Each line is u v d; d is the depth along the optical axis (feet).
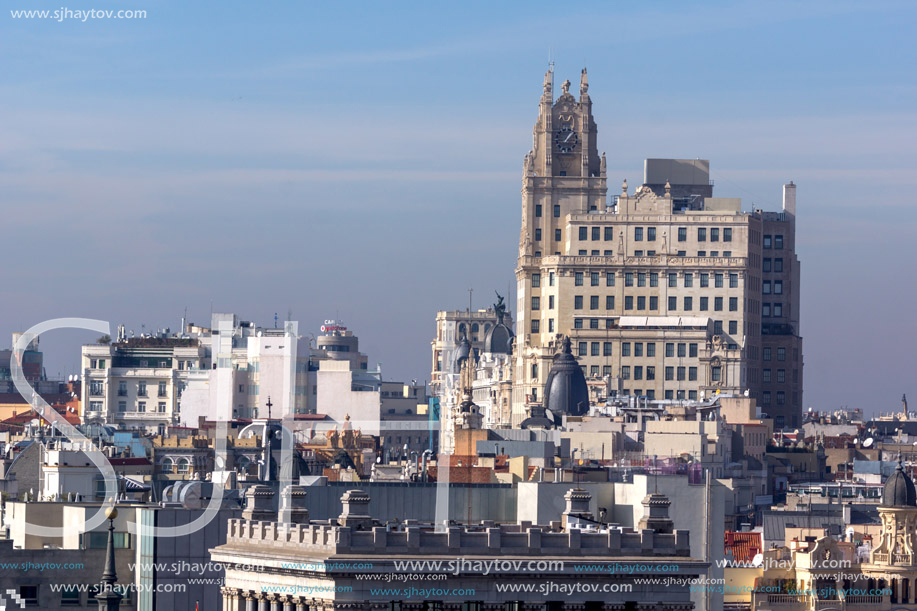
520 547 542.57
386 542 533.55
